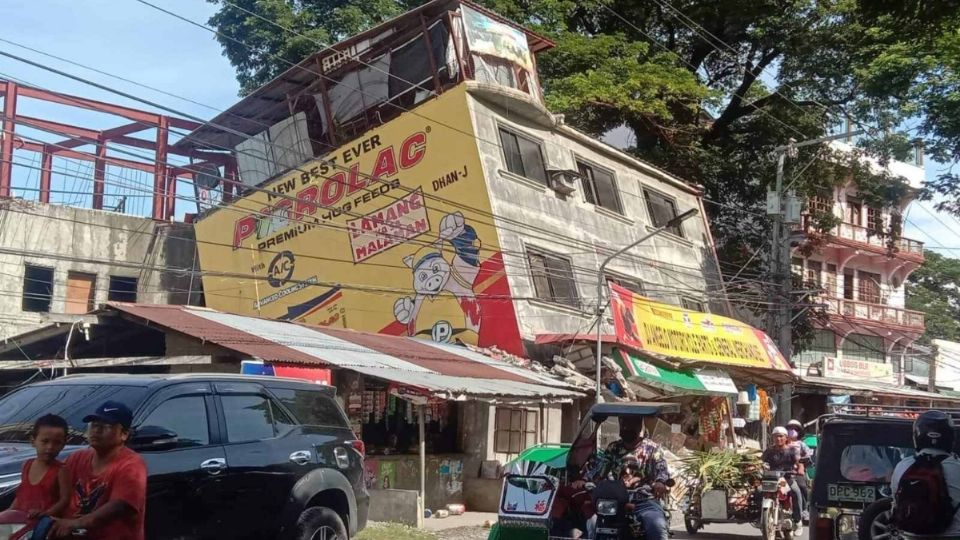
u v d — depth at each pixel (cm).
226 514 769
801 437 1941
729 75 3512
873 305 4178
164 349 1789
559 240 2366
